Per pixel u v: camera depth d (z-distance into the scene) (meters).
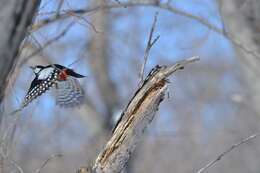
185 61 7.21
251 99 13.16
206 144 23.19
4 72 5.30
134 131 7.10
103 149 7.13
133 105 7.15
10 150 7.19
